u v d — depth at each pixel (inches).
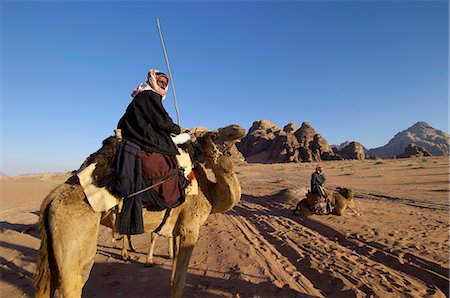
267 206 707.4
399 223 475.8
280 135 6240.2
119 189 173.9
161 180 187.2
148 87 195.5
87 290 240.5
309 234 424.2
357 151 5728.3
